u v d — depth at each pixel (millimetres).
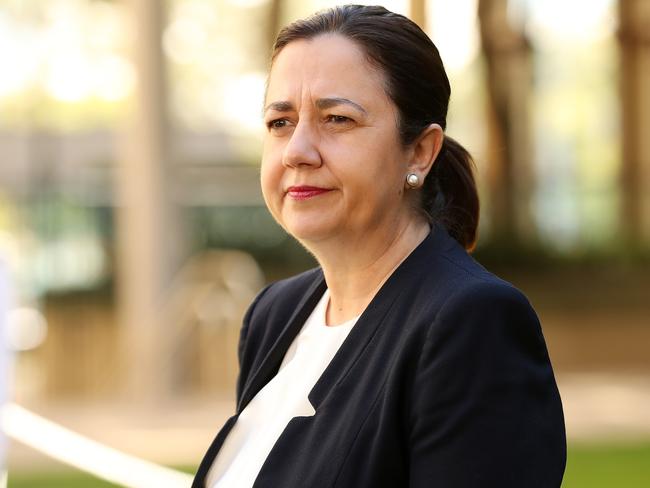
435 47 2588
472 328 2244
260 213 14641
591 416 11125
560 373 14328
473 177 2811
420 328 2311
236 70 18250
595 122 17156
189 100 18359
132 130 12156
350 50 2510
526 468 2182
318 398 2465
